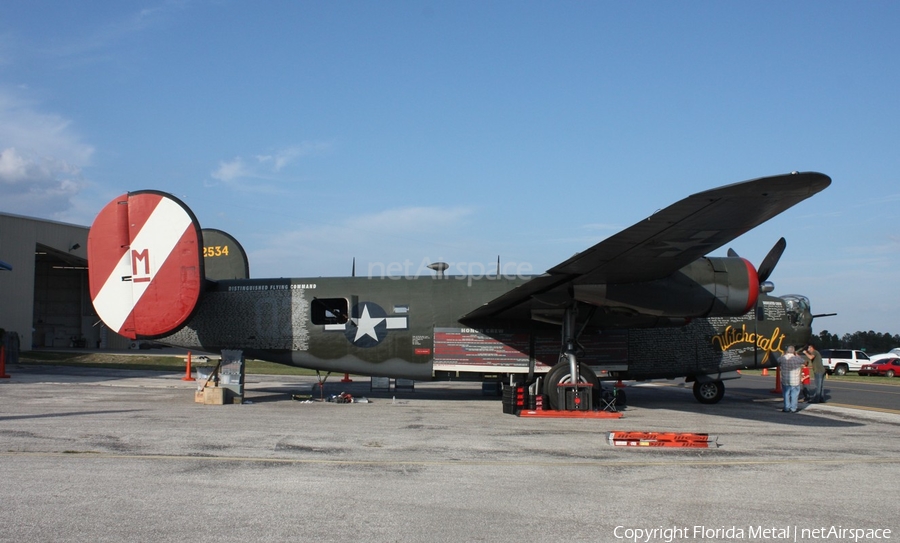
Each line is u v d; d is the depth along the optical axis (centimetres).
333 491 668
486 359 1447
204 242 1658
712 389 1577
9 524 554
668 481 733
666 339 1511
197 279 1387
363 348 1460
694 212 887
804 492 696
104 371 2366
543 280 1212
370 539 532
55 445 869
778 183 779
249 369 2962
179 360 3303
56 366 2572
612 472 771
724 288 1277
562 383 1295
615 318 1394
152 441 908
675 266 1155
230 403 1396
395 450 881
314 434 993
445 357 1451
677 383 2436
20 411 1183
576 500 652
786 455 890
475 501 642
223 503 621
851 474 779
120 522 563
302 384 2012
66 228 3778
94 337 4756
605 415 1252
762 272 1523
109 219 1423
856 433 1097
